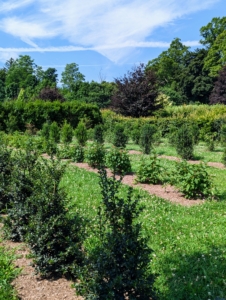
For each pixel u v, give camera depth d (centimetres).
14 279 337
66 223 355
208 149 1490
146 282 252
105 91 4238
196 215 551
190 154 1215
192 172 670
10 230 427
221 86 3919
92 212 544
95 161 997
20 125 2123
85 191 690
